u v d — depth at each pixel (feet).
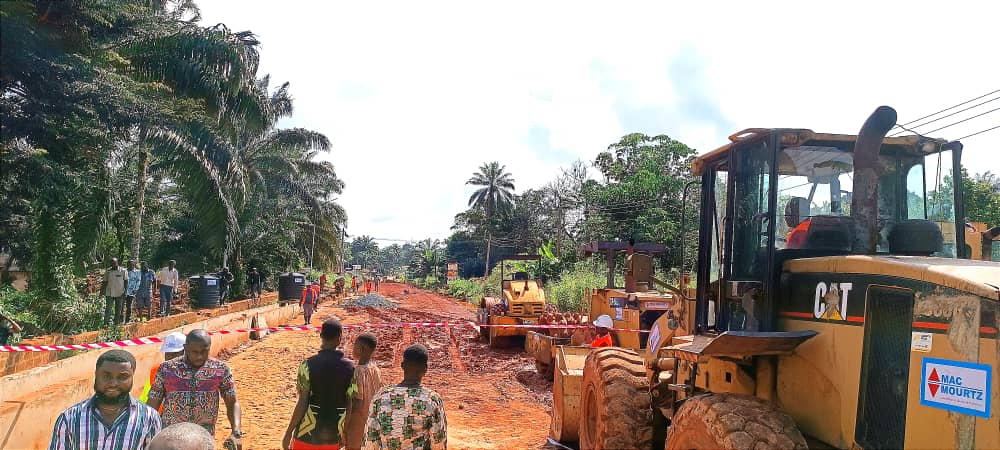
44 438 25.03
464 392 46.03
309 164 133.59
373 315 114.93
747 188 17.99
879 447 12.52
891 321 12.59
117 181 62.64
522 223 235.81
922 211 17.04
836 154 17.16
